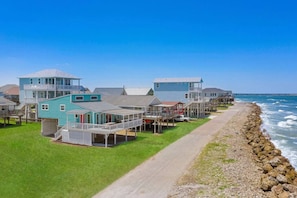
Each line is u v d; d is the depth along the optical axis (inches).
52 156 1069.1
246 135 1631.4
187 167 965.8
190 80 2500.0
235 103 5565.9
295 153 1311.5
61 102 1469.0
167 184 804.0
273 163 950.4
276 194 722.2
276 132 1956.2
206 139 1475.1
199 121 2250.2
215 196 715.4
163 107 1950.1
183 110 2402.8
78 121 1428.4
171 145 1306.6
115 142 1299.2
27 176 847.1
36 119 1974.7
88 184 802.2
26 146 1204.5
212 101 3631.9
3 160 978.1
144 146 1270.9
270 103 6451.8
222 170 938.1
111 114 1486.2
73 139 1311.5
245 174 903.1
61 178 844.6
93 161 1017.5
